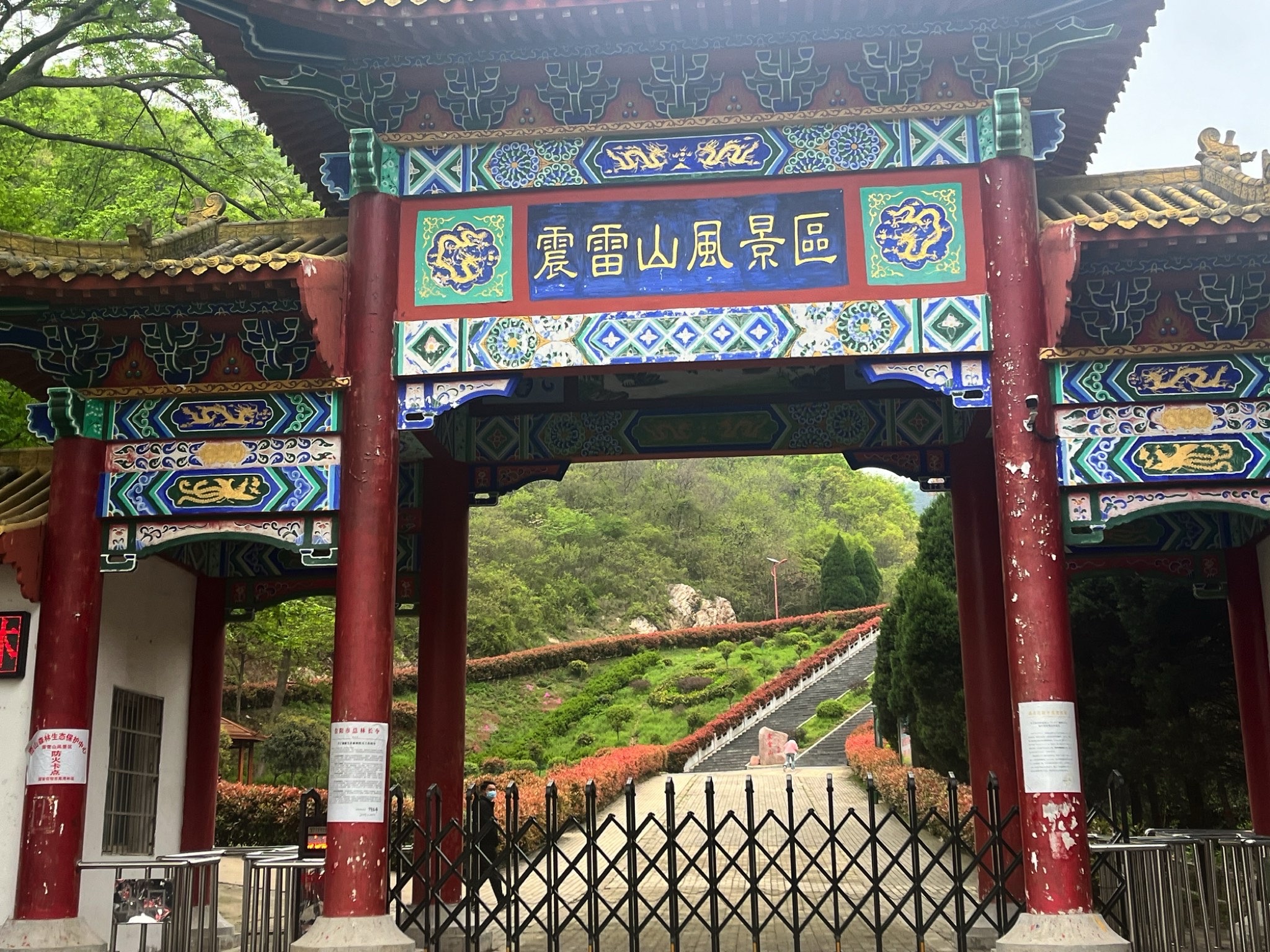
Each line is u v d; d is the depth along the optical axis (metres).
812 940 14.71
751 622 79.75
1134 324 11.74
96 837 12.88
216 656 16.06
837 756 50.84
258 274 11.63
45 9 22.91
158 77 24.02
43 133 23.27
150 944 13.18
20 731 11.95
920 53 12.09
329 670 52.75
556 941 11.60
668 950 14.10
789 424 15.67
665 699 60.81
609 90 12.46
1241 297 11.42
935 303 11.70
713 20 11.82
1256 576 14.95
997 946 10.34
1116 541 15.52
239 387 12.12
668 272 12.06
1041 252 11.68
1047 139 12.05
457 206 12.41
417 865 11.85
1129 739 18.41
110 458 12.27
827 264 11.91
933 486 15.35
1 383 21.88
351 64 12.52
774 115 12.23
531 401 16.09
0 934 11.05
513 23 11.77
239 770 35.00
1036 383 11.38
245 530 11.98
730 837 28.89
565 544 84.62
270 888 12.37
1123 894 11.93
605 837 28.78
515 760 51.44
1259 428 11.31
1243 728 14.84
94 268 11.55
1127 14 11.59
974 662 14.54
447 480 15.66
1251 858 12.17
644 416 15.88
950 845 11.37
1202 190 12.81
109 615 13.42
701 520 93.31
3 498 13.57
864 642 73.38
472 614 66.75
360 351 12.01
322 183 14.41
